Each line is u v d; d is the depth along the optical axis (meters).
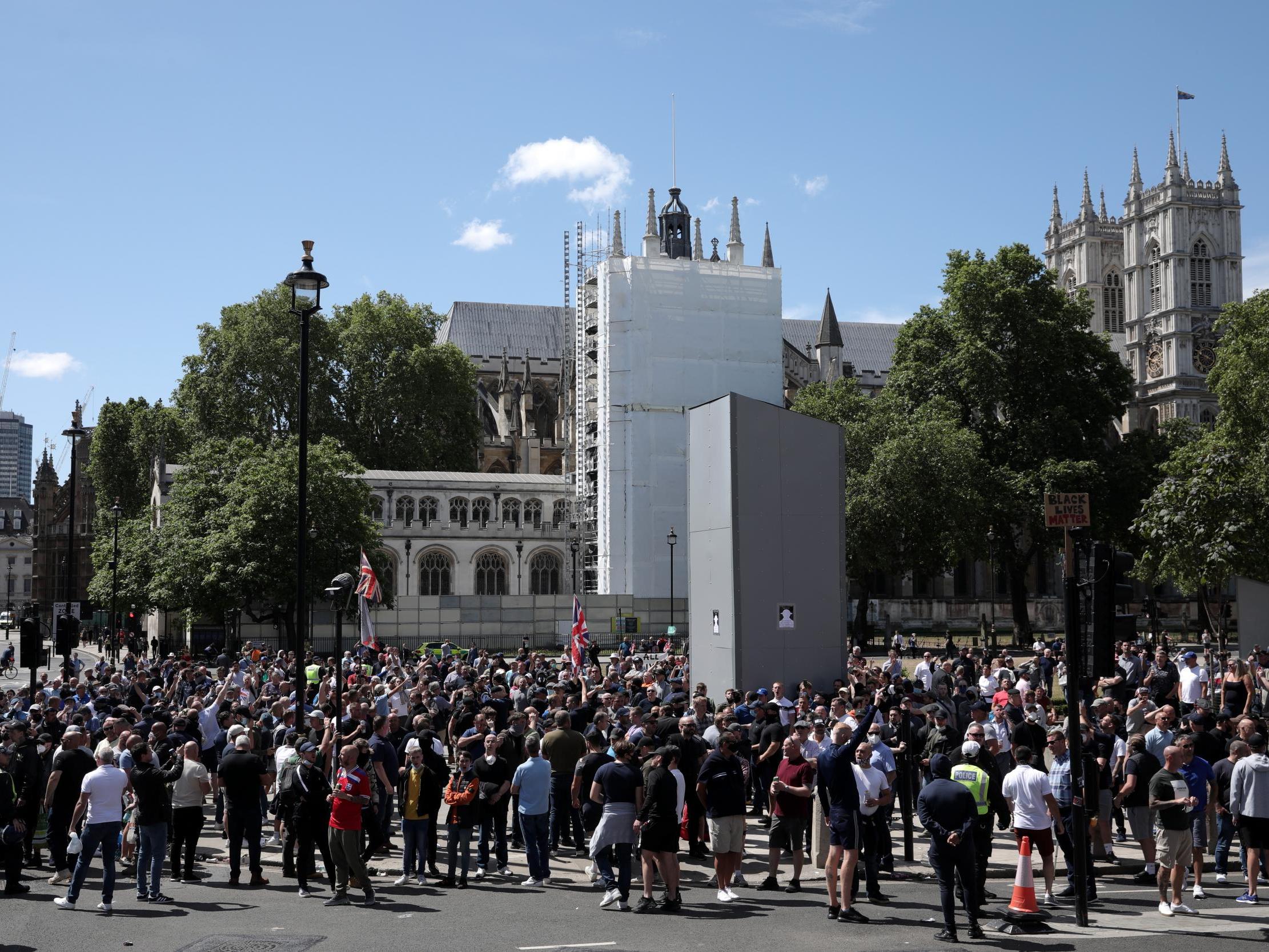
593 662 52.91
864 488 79.75
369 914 18.83
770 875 20.84
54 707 26.38
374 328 131.88
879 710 24.88
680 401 100.12
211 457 90.69
